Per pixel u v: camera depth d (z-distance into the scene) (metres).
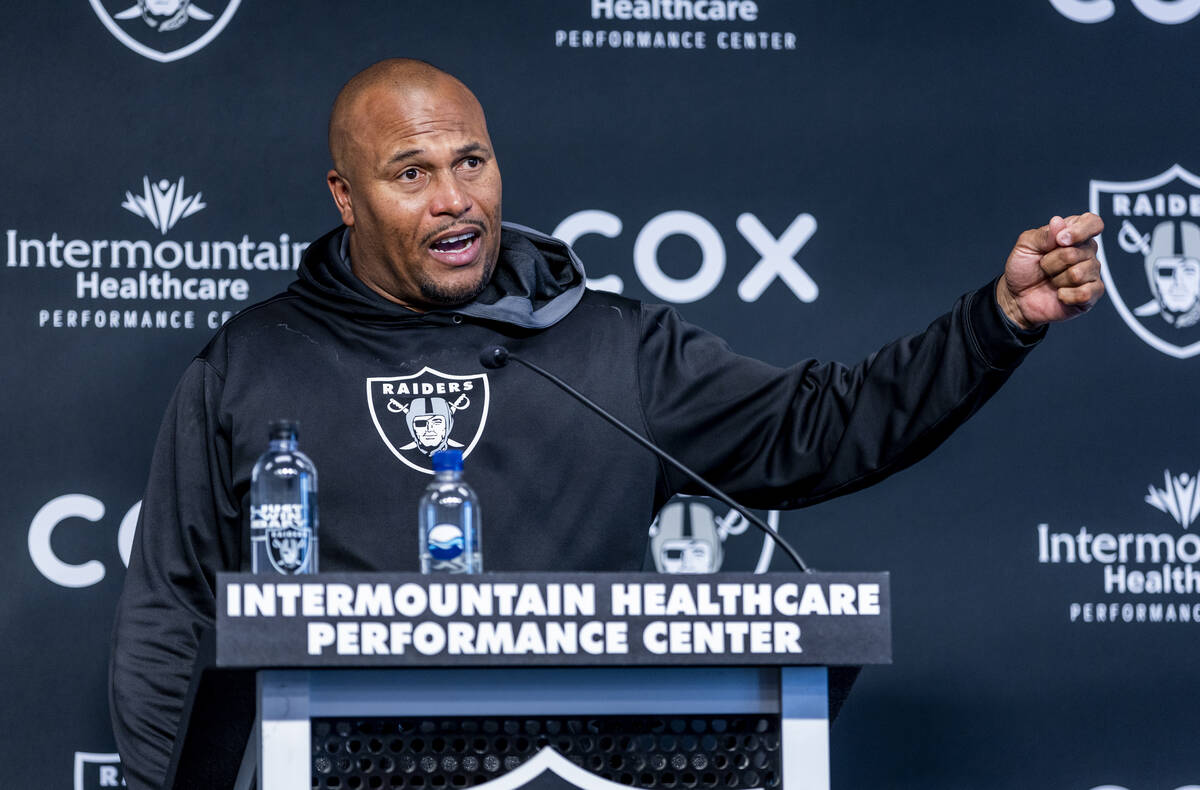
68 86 9.92
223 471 7.66
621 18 10.30
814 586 4.50
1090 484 10.11
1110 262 10.32
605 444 7.67
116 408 9.75
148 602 7.41
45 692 9.47
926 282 10.26
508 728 4.61
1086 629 10.00
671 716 4.67
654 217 10.20
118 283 9.84
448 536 5.32
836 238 10.25
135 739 6.96
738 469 7.78
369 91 7.64
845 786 9.81
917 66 10.39
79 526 9.62
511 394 7.68
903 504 10.03
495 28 10.24
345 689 4.45
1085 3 10.51
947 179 10.34
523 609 4.38
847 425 7.36
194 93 10.02
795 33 10.38
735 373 7.85
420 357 7.73
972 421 10.10
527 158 10.18
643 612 4.43
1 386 9.66
